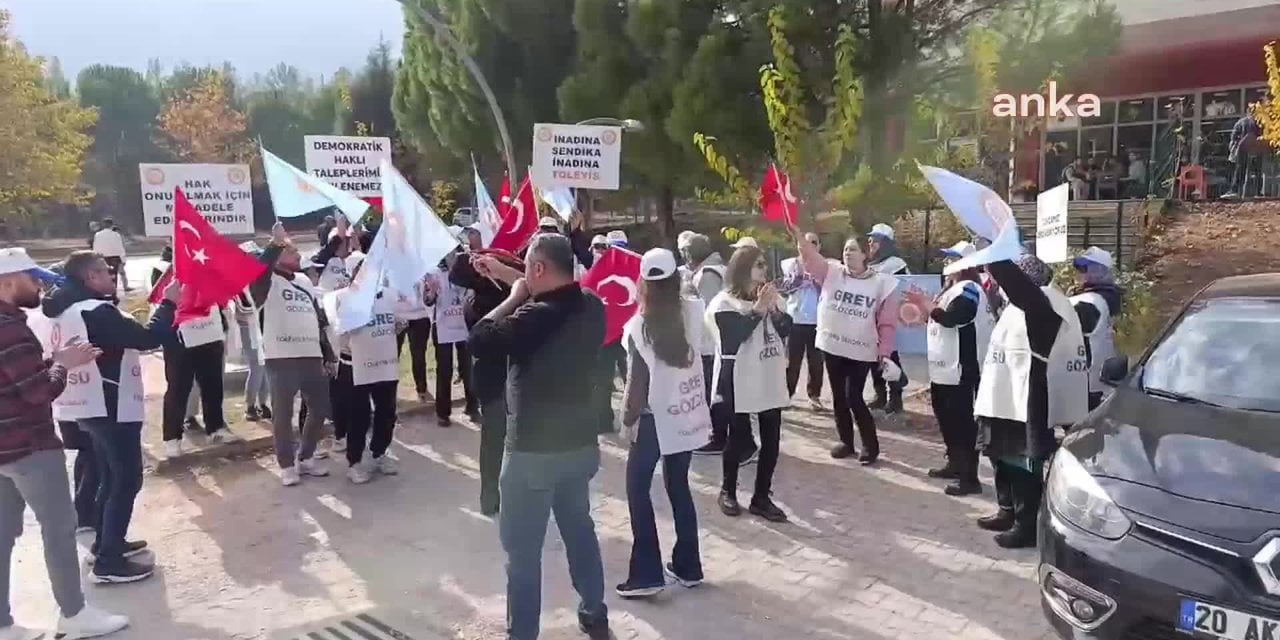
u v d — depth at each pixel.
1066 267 9.71
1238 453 3.78
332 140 9.84
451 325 8.84
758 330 6.09
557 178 10.26
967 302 6.50
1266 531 3.34
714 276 7.77
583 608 4.56
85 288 5.25
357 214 7.59
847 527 6.13
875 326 7.43
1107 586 3.63
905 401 9.86
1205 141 21.05
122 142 59.81
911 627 4.71
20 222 45.44
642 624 4.79
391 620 4.93
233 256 5.66
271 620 4.95
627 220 30.12
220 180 7.81
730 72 15.03
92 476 6.22
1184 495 3.62
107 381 5.22
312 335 7.18
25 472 4.50
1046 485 4.30
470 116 22.31
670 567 5.35
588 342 4.20
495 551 5.86
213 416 8.26
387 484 7.25
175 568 5.65
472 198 28.08
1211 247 14.71
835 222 13.71
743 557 5.65
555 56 20.92
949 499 6.68
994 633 4.62
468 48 21.45
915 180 14.12
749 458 7.15
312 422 7.32
